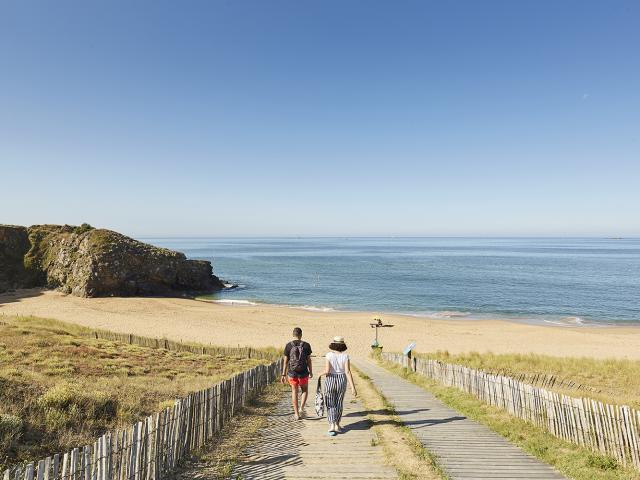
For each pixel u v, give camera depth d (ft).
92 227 289.74
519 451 24.62
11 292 242.99
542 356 94.12
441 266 464.24
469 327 162.71
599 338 142.00
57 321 118.83
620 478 20.77
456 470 21.33
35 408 29.99
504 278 341.82
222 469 21.35
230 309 202.49
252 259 587.68
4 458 21.31
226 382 31.86
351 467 21.33
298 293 268.82
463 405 37.42
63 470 15.92
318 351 123.65
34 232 291.79
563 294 258.57
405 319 179.11
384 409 34.42
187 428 23.99
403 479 19.60
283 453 23.82
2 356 60.18
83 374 55.31
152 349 90.22
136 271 249.75
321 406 29.37
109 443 17.79
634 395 54.44
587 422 25.50
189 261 281.74
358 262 528.22
